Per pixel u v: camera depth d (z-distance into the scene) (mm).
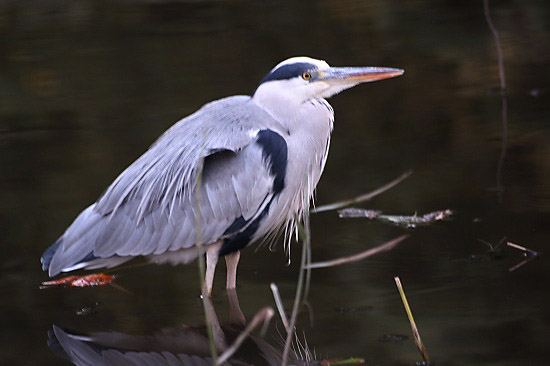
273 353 8430
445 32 22359
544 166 13398
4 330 9250
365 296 9578
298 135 10453
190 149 10172
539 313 8891
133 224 10125
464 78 18672
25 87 19281
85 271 10875
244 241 10328
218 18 25109
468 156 14070
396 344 8398
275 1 26906
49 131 16281
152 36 23328
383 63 19906
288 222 11289
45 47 22562
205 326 9203
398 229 11430
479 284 9656
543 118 15766
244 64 20141
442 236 11062
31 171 14156
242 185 10102
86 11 26594
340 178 13422
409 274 10070
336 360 8141
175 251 10320
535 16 23062
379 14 24281
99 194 12992
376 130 15719
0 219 12211
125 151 14859
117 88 18781
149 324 9305
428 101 17266
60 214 12305
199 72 19641
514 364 7867
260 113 10406
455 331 8586
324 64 10562
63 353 8672
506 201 12062
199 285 10383
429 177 13211
